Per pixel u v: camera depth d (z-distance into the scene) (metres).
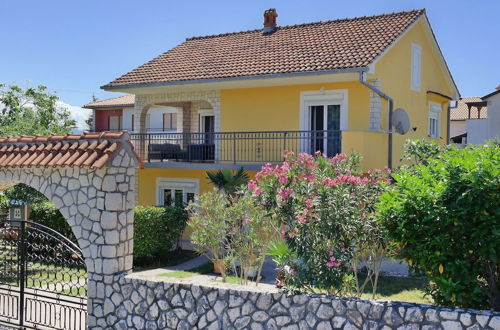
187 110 20.45
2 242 9.50
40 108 23.11
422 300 9.26
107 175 7.51
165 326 6.94
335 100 15.59
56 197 7.94
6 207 14.35
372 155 14.12
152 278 7.23
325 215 6.41
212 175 13.67
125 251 7.70
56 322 8.48
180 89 17.86
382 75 15.20
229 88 17.41
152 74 18.28
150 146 17.94
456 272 5.71
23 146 8.48
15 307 9.18
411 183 6.20
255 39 19.27
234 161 15.62
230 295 6.51
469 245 5.61
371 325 5.68
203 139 18.11
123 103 31.08
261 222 9.00
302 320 6.05
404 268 12.11
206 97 17.98
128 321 7.25
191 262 13.93
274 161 15.98
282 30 19.36
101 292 7.51
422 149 11.99
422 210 5.80
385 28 16.25
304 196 6.68
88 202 7.66
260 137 16.69
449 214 5.59
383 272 11.71
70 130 24.34
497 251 5.49
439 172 6.22
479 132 24.98
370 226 6.64
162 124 29.25
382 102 15.05
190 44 21.12
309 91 15.90
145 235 13.34
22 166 8.02
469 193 5.50
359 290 7.49
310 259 6.35
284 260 6.64
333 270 6.32
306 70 14.41
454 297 5.69
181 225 14.52
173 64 18.92
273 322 6.21
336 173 7.77
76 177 7.77
